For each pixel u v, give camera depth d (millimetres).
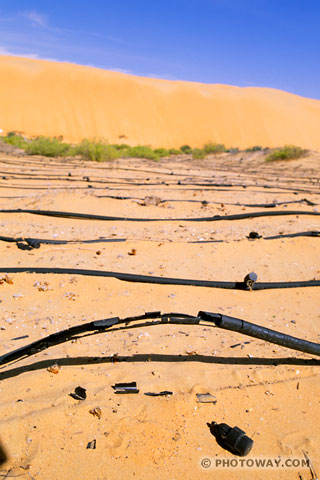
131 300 5004
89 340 4016
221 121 65812
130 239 7586
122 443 2734
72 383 3293
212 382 3398
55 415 2920
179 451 2713
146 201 11398
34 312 4539
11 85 61375
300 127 68750
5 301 4762
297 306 5125
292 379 3521
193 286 5566
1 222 8484
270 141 65000
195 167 27859
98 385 3283
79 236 7695
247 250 7316
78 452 2650
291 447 2797
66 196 11234
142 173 20500
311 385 3457
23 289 5113
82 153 27016
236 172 24953
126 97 64938
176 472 2559
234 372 3549
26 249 6625
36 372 3414
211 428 2928
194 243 7523
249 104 68688
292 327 4480
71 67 68688
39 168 19719
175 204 11656
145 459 2635
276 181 19922
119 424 2871
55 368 3434
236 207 11680
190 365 3631
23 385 3244
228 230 8727
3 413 2926
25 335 4008
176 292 5332
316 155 30844
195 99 67688
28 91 61594
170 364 3637
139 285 5480
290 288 5707
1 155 26016
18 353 3021
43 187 13656
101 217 9406
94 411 2955
